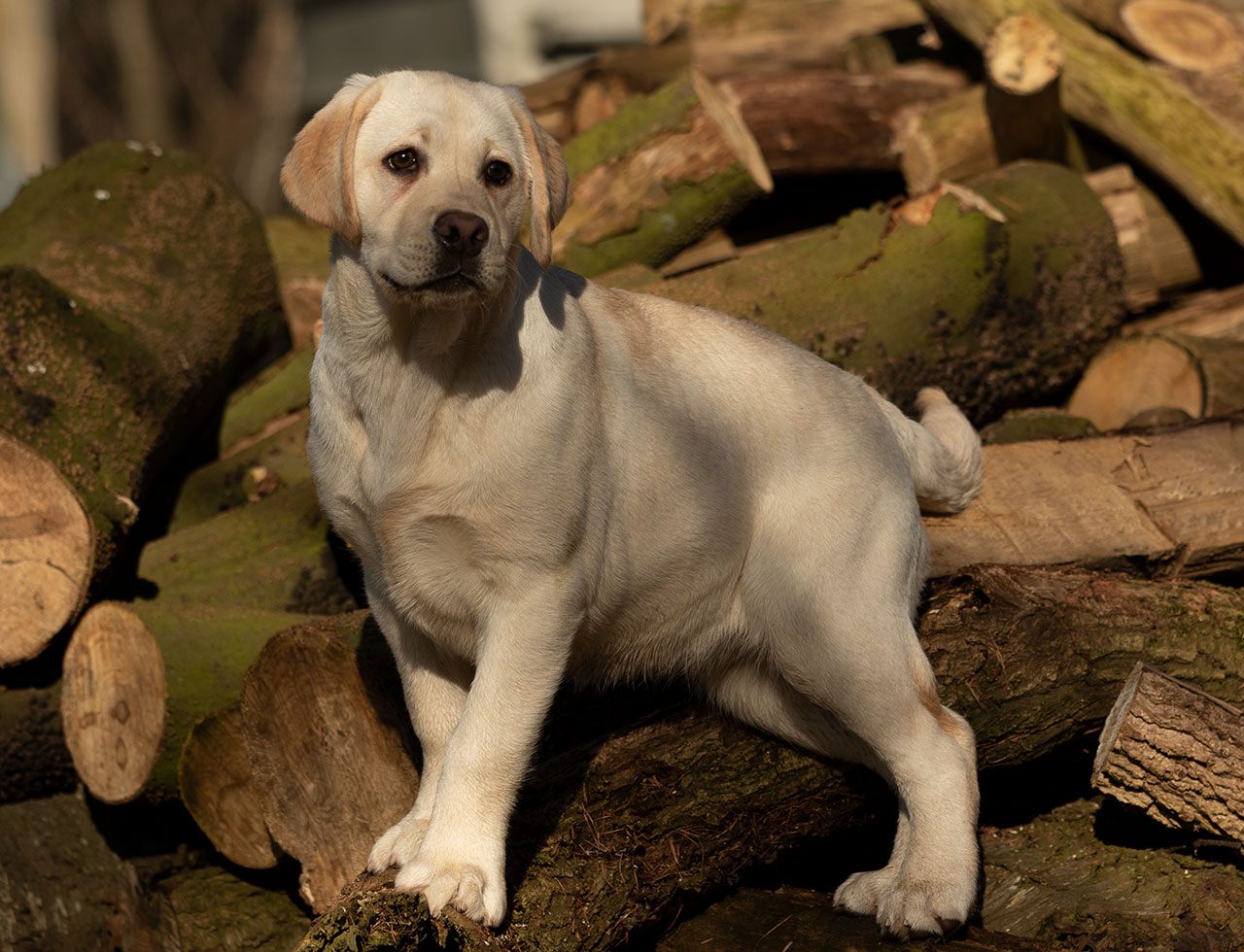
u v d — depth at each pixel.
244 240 6.36
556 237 5.77
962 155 6.64
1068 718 3.86
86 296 5.38
